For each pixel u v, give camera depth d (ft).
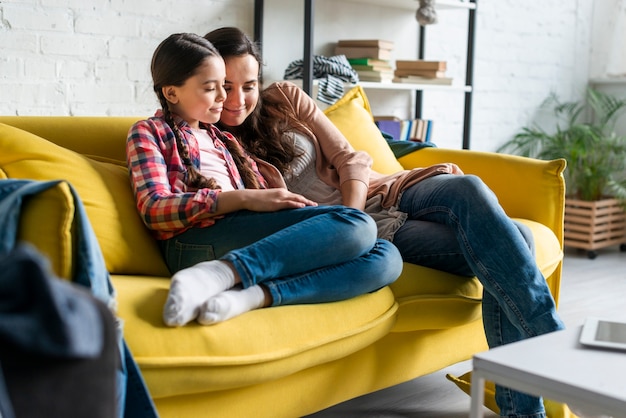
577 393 3.59
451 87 12.25
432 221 6.80
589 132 14.80
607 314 10.45
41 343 2.25
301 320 5.26
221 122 7.02
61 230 4.09
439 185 6.71
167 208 5.68
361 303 5.74
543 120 15.98
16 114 8.55
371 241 5.73
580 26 16.44
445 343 7.01
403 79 11.83
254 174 6.77
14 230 3.99
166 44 6.25
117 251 5.61
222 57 6.72
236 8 10.52
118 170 6.22
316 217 5.59
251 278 5.09
